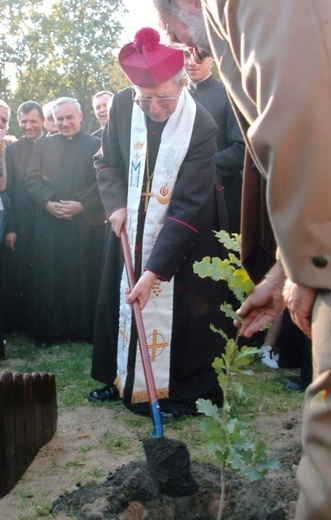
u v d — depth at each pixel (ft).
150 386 10.51
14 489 10.67
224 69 5.95
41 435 12.16
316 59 4.94
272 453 11.18
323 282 5.15
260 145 5.08
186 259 13.48
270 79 5.04
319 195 5.01
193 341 13.67
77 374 17.03
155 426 9.96
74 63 94.89
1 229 19.84
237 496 9.77
